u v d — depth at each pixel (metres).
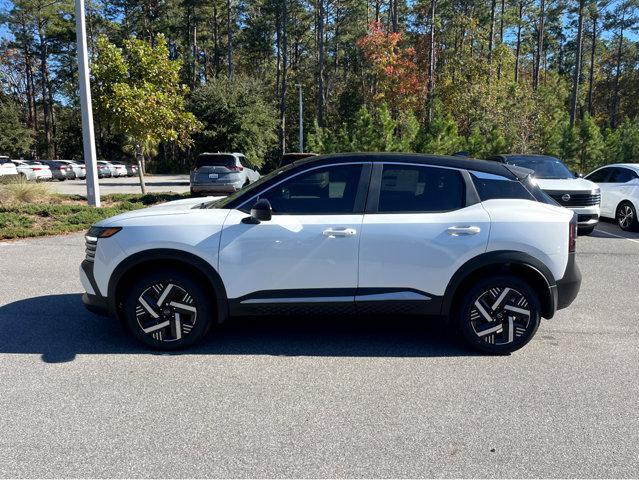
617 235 11.38
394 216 4.38
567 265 4.45
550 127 29.08
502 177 4.57
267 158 46.22
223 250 4.33
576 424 3.38
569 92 61.78
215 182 17.30
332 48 55.62
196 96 34.19
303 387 3.89
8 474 2.80
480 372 4.18
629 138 28.02
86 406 3.56
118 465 2.90
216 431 3.26
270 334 5.03
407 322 5.44
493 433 3.27
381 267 4.34
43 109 63.78
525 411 3.55
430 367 4.28
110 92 14.84
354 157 4.55
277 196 4.50
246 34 55.09
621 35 58.03
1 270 7.46
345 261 4.33
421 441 3.17
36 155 57.78
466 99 29.19
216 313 4.58
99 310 4.54
